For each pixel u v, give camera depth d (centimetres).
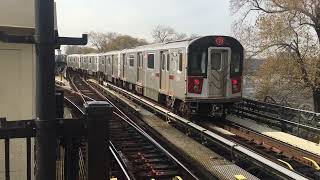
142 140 1201
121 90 2658
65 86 3108
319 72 1819
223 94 1495
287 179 780
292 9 1866
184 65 1461
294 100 1970
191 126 1282
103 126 341
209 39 1451
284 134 1305
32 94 511
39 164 311
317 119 1263
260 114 1583
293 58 1895
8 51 496
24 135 334
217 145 1120
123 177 854
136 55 2277
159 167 906
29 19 485
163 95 1809
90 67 4784
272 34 1903
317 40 1931
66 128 338
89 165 341
